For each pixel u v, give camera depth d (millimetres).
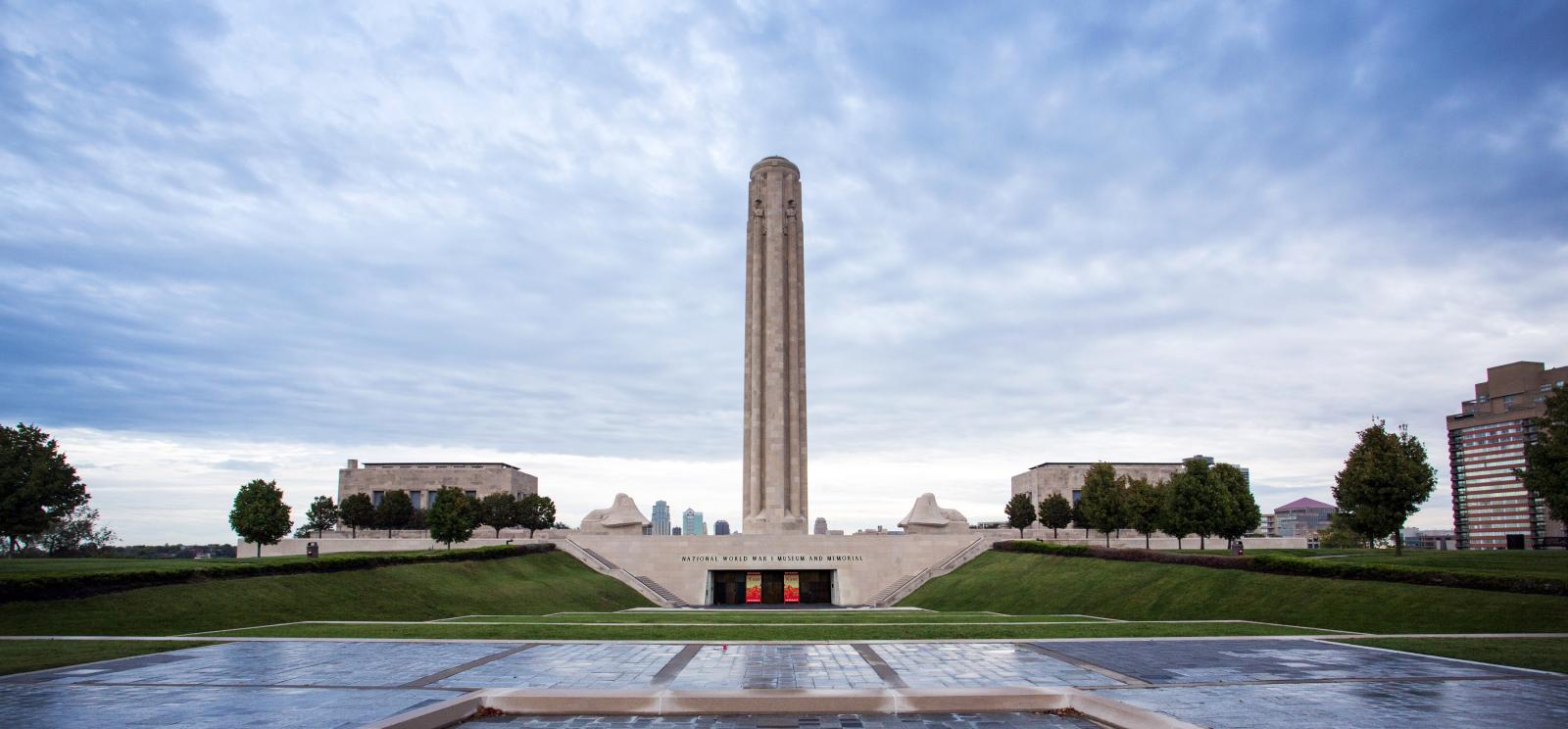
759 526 81125
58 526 88375
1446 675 20188
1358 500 50219
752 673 20438
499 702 16625
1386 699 17281
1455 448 149875
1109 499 71312
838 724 15664
